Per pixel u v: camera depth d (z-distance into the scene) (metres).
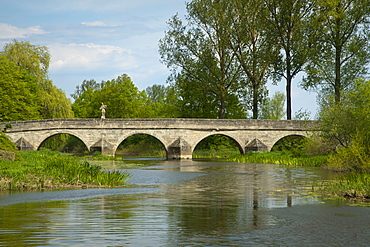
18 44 52.09
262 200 14.61
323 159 35.16
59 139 52.00
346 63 46.06
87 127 47.56
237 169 31.55
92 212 11.84
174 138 48.81
